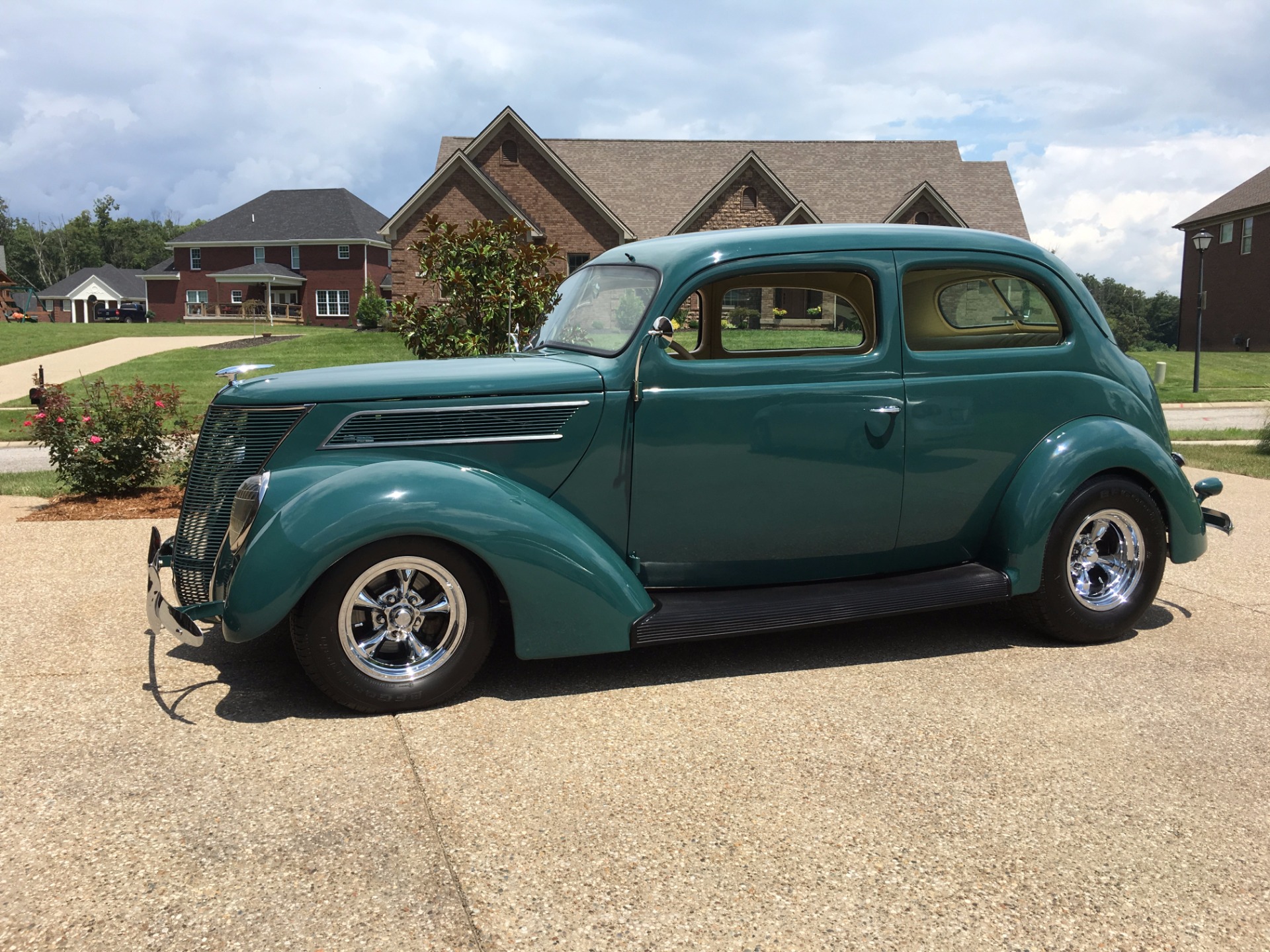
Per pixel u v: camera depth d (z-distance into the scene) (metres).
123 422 7.70
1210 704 3.40
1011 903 2.20
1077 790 2.75
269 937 2.04
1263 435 10.90
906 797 2.71
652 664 3.85
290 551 3.05
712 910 2.16
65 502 7.54
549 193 28.59
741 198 28.73
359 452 3.40
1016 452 3.98
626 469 3.56
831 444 3.71
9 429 13.82
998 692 3.52
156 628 3.22
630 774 2.84
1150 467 4.02
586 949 2.02
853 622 4.46
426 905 2.16
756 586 3.85
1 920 2.07
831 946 2.03
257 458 3.40
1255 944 2.06
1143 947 2.04
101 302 67.69
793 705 3.40
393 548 3.18
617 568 3.46
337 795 2.68
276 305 53.62
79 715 3.24
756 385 3.62
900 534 3.92
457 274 7.50
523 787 2.75
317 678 3.20
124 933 2.04
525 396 3.47
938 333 3.89
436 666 3.33
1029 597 4.02
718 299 3.90
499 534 3.23
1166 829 2.53
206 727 3.15
